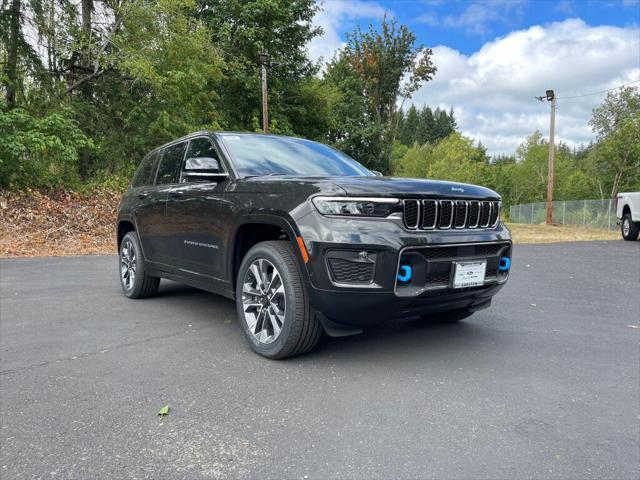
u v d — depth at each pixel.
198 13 24.27
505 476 1.96
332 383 2.94
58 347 3.64
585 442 2.25
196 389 2.84
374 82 39.31
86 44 14.51
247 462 2.06
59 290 5.95
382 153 36.06
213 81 20.27
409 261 2.98
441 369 3.20
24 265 8.07
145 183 5.50
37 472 1.98
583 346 3.75
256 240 3.85
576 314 4.88
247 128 25.61
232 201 3.69
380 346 3.69
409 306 3.05
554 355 3.52
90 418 2.46
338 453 2.13
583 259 10.18
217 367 3.21
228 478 1.94
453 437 2.28
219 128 19.81
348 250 2.91
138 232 5.29
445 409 2.58
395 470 2.00
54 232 11.29
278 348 3.27
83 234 11.48
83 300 5.37
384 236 2.91
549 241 15.95
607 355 3.54
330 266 2.96
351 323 3.12
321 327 3.25
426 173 75.50
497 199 3.62
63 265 8.10
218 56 18.48
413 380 2.99
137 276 5.28
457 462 2.06
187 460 2.08
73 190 14.39
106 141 16.05
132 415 2.50
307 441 2.24
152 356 3.44
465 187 3.40
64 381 2.96
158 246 4.91
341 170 4.48
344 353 3.52
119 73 15.89
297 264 3.20
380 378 3.02
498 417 2.50
